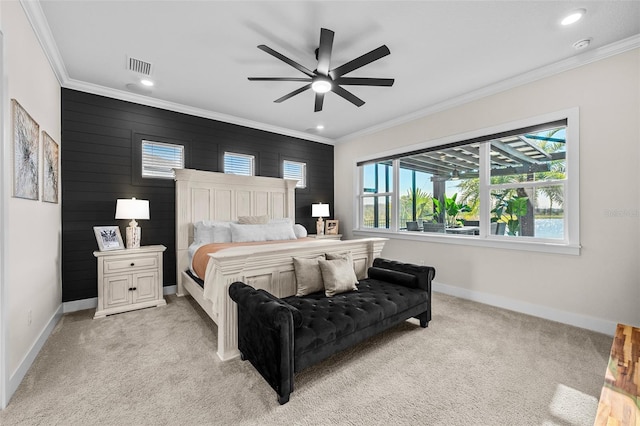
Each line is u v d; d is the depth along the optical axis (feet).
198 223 12.75
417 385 6.03
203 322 9.39
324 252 9.64
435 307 10.89
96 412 5.18
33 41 7.11
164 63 9.33
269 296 6.45
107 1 6.54
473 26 7.46
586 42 8.10
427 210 14.16
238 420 5.00
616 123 8.28
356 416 5.11
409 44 8.25
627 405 3.76
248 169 15.61
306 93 11.76
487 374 6.42
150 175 12.46
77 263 10.60
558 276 9.49
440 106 12.66
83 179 10.78
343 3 6.66
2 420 4.97
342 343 6.55
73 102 10.60
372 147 16.46
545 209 10.04
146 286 10.79
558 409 5.28
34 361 6.88
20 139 6.17
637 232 8.02
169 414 5.15
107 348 7.57
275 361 5.49
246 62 9.30
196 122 13.60
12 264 5.82
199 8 6.82
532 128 10.01
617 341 5.67
